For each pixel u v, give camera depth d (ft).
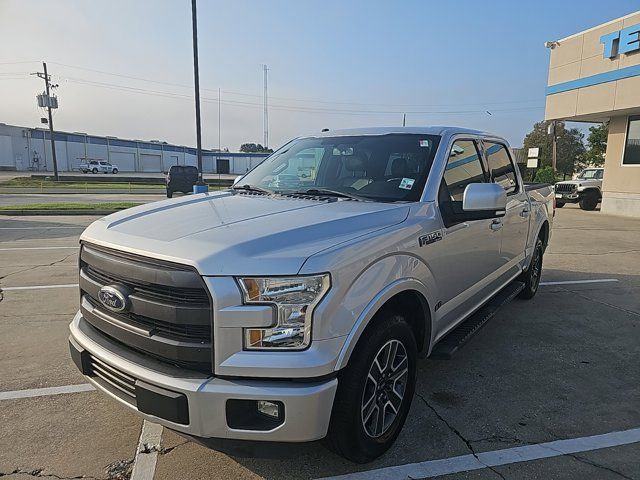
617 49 53.78
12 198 84.12
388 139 12.82
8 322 16.88
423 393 12.10
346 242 8.18
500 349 15.02
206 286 7.20
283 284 7.27
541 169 78.43
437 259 10.50
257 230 8.18
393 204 10.41
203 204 10.68
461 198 12.30
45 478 8.71
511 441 10.04
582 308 19.34
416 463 9.25
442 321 11.37
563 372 13.43
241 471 8.96
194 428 7.33
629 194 57.62
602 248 33.88
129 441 9.89
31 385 12.25
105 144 272.51
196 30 58.18
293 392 7.20
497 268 14.93
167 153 302.86
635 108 52.47
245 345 7.27
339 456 9.27
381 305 8.47
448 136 12.59
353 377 8.14
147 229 8.64
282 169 13.48
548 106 64.64
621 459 9.49
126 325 8.18
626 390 12.42
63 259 28.12
